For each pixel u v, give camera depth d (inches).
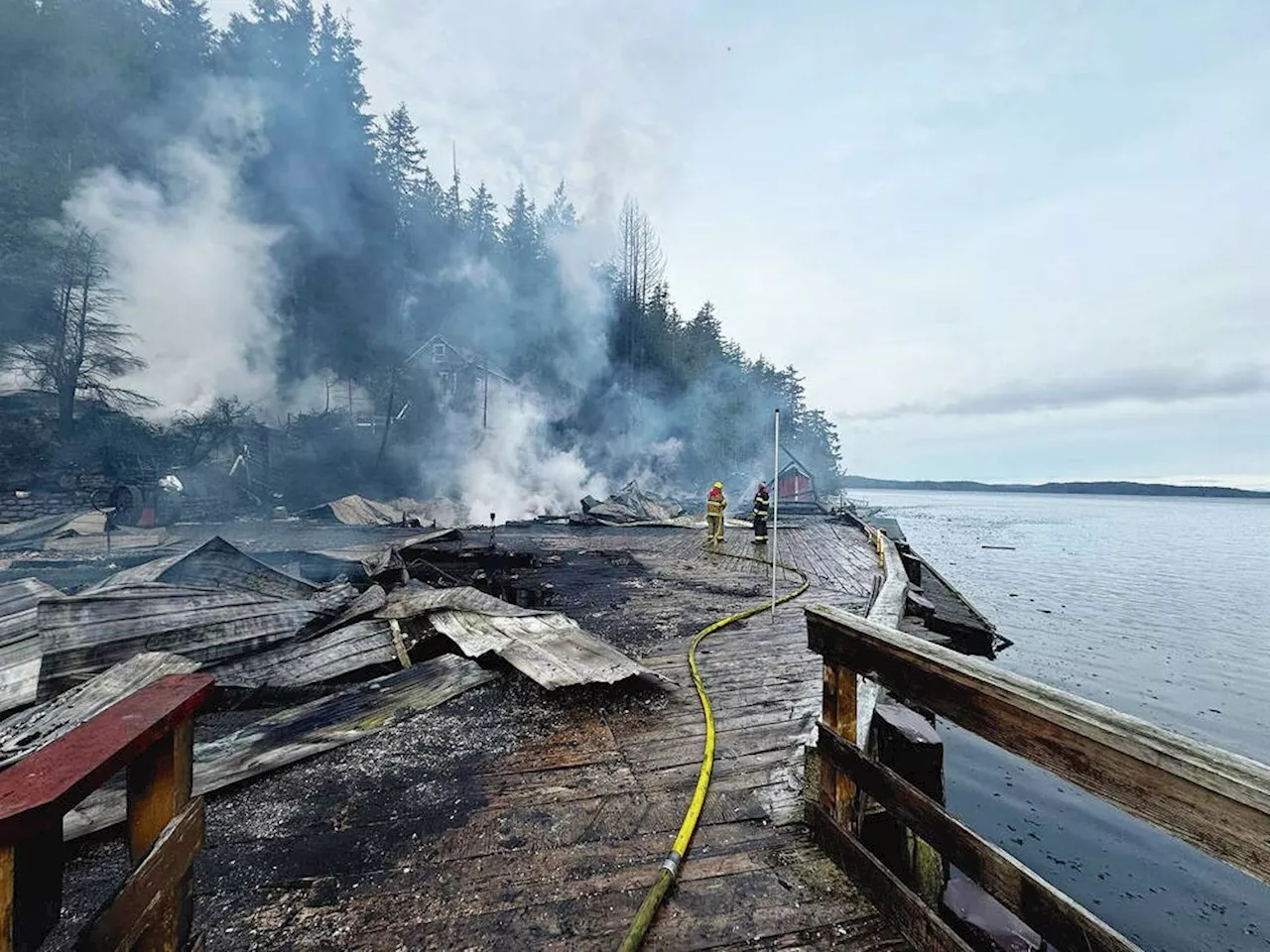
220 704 175.3
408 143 1945.1
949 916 120.9
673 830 106.6
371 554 415.5
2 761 115.0
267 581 252.5
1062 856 205.9
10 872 35.6
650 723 154.4
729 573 411.5
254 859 98.3
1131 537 2004.2
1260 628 650.2
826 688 103.2
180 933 56.0
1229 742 352.8
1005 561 1234.0
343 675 199.8
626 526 796.0
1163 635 613.9
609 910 86.7
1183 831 47.9
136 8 1240.8
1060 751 59.6
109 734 46.8
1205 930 172.7
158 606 189.6
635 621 270.4
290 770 129.0
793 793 119.0
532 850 100.9
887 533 856.9
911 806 78.8
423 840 103.7
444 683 178.2
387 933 82.2
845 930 82.7
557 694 173.2
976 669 72.3
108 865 96.2
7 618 183.3
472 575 374.6
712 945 80.0
